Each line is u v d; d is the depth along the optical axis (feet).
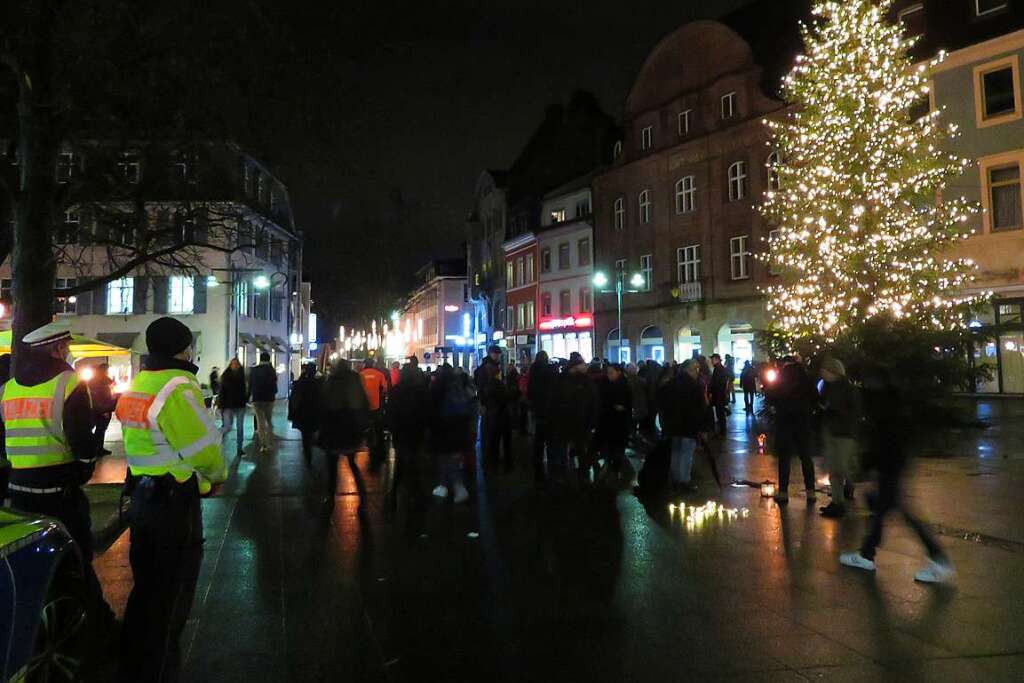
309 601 20.43
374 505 34.30
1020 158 87.56
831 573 22.70
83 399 16.81
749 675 15.46
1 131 33.42
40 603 13.16
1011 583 21.44
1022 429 61.57
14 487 16.75
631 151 143.33
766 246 116.06
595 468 45.27
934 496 34.42
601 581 22.15
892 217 65.10
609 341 147.74
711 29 126.41
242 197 36.68
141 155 32.53
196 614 19.35
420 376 34.37
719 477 38.99
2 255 35.35
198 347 114.11
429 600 20.52
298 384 45.14
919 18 97.55
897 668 15.71
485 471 45.09
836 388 30.58
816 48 66.90
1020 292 87.71
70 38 28.50
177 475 14.52
